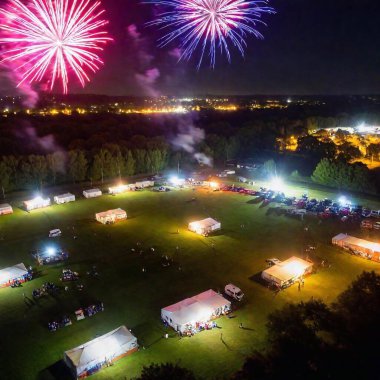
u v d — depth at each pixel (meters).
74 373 42.59
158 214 93.31
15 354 46.44
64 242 77.44
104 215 87.50
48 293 59.12
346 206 93.81
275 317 30.12
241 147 161.62
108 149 134.75
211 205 99.69
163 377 24.91
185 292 59.09
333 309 32.03
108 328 50.94
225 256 70.50
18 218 91.62
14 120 184.25
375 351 24.36
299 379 23.17
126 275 64.38
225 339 48.28
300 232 80.69
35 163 117.12
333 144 153.62
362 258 68.69
